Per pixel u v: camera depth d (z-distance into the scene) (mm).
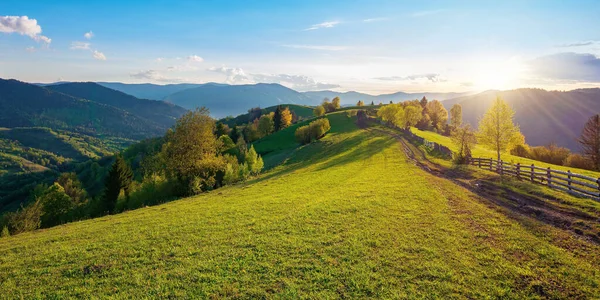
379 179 34562
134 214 27500
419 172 37562
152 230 20812
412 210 21859
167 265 15242
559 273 12984
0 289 13766
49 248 18562
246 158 66188
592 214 18719
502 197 24547
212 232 19672
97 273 14852
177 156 51000
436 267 13828
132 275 14414
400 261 14508
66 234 21500
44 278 14594
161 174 56938
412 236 17203
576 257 14180
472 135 45062
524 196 24141
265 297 12188
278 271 14070
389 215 20984
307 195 29078
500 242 16016
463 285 12477
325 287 12750
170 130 53500
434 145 59969
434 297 11789
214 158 53281
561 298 11492
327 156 64688
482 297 11750
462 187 28875
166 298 12438
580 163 65000
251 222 21250
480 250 15273
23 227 38844
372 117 143000
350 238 17312
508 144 48375
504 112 46438
